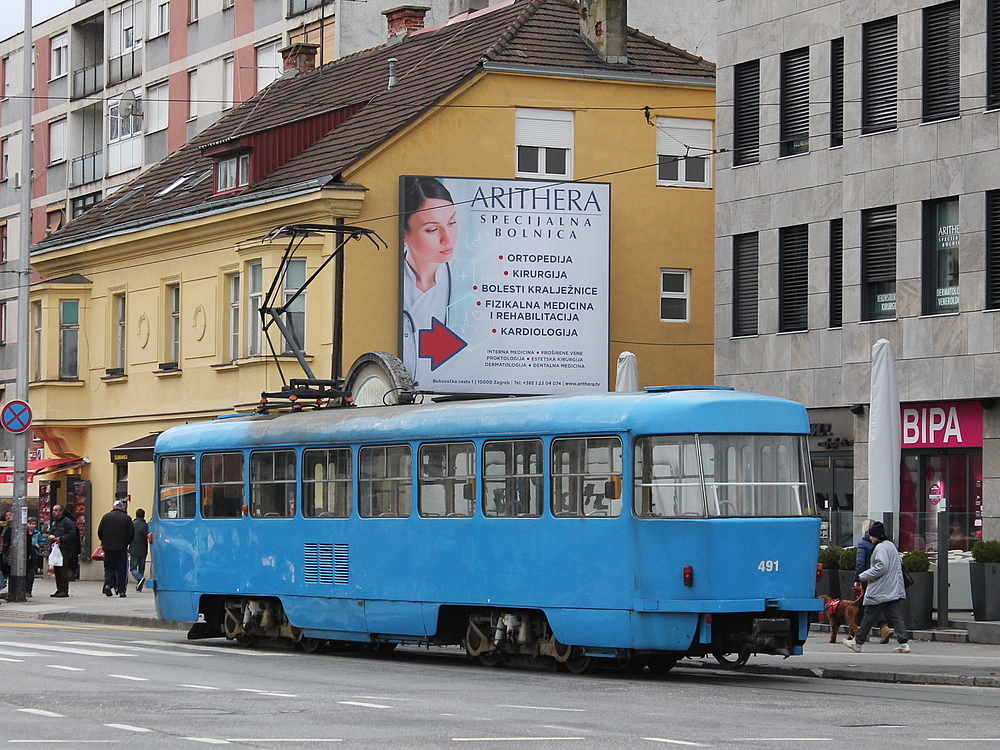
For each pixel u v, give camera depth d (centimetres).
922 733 1400
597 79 4097
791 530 1959
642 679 1955
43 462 4881
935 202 3247
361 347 3822
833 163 3453
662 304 4191
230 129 4866
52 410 4769
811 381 3491
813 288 3497
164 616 2698
